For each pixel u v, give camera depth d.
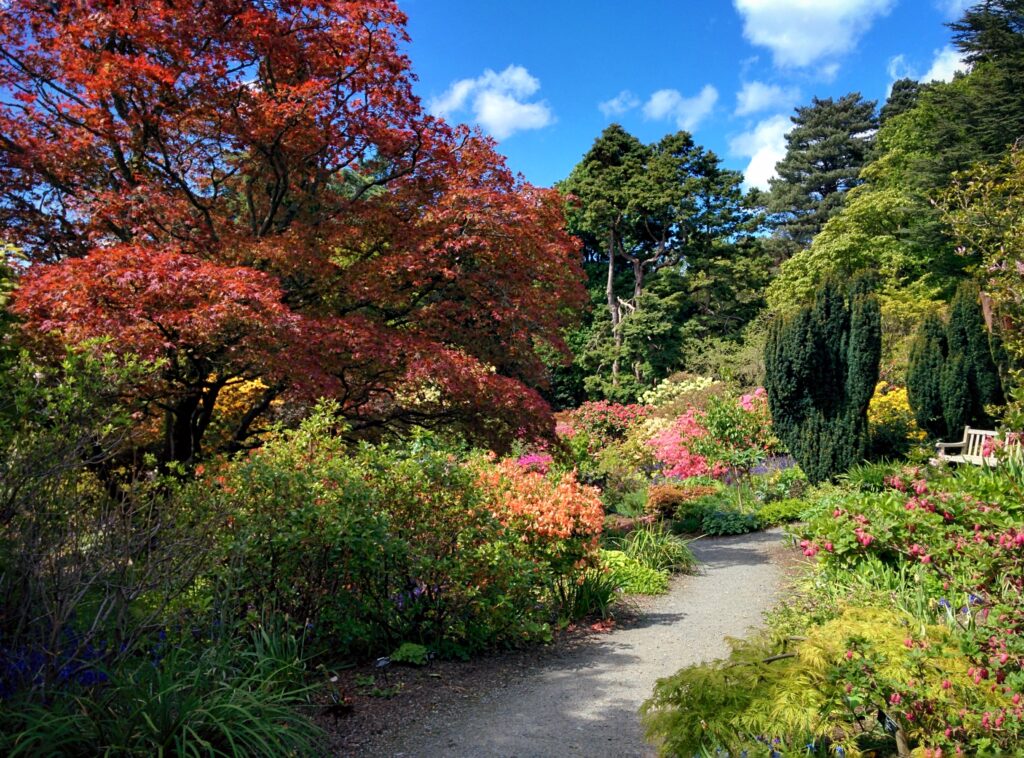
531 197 11.07
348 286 9.67
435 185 10.58
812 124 54.62
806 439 12.59
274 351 8.15
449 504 6.15
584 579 7.51
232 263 9.43
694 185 36.81
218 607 4.78
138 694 3.65
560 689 5.12
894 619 3.50
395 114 10.28
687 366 32.69
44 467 3.90
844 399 12.30
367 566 5.54
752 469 15.33
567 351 11.60
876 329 11.95
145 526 4.36
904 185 34.28
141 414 8.86
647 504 13.34
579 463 15.61
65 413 4.10
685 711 3.12
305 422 6.26
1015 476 5.67
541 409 9.62
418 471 6.13
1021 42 26.20
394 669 5.50
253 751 3.62
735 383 20.62
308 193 10.65
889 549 6.25
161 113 9.52
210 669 4.07
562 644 6.41
